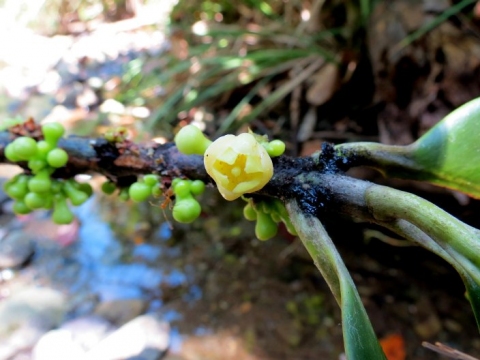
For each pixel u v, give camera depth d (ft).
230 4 1.25
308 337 0.69
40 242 0.89
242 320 0.72
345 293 0.21
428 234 0.21
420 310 0.72
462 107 0.27
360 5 0.88
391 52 0.78
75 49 1.56
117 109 1.19
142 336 0.70
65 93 1.33
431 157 0.27
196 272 0.81
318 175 0.25
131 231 0.90
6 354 0.68
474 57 0.70
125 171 0.33
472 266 0.19
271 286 0.77
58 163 0.33
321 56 0.93
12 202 0.98
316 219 0.24
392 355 0.67
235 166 0.23
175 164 0.31
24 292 0.79
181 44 1.29
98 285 0.80
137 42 1.52
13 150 0.33
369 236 0.76
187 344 0.69
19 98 1.34
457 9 0.72
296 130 0.89
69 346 0.70
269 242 0.85
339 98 0.88
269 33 1.03
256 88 0.97
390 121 0.78
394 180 0.70
